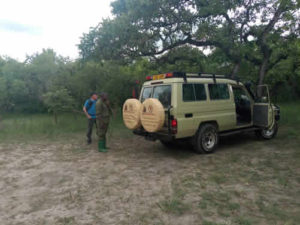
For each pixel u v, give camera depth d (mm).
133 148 7098
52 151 6914
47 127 10516
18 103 19766
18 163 5812
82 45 9836
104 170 5191
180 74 5766
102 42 9562
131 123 6191
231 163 5410
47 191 4176
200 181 4438
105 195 3953
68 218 3250
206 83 6223
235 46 9406
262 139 7562
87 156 6320
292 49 12000
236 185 4219
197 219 3160
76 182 4555
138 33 9359
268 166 5121
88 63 12242
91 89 12336
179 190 4059
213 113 6289
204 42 10266
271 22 9398
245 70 13641
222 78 6707
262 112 6926
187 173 4871
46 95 11070
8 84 17766
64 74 13461
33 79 20188
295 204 3486
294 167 4996
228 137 8148
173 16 9578
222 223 3031
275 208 3371
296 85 23594
